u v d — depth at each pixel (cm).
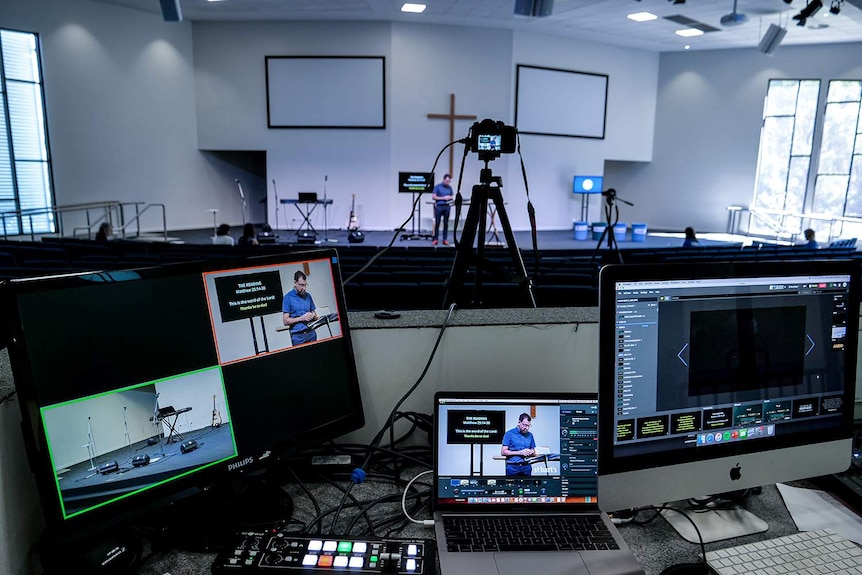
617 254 546
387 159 1057
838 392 108
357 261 497
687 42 1138
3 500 75
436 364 125
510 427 104
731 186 1232
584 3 857
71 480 76
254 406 98
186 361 90
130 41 970
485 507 101
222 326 95
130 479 82
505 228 200
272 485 107
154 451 85
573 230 1195
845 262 104
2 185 842
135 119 991
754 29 1008
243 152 1189
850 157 1129
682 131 1255
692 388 99
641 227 1129
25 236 866
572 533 95
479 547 91
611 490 96
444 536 93
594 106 1172
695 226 1276
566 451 104
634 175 1316
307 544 87
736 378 101
